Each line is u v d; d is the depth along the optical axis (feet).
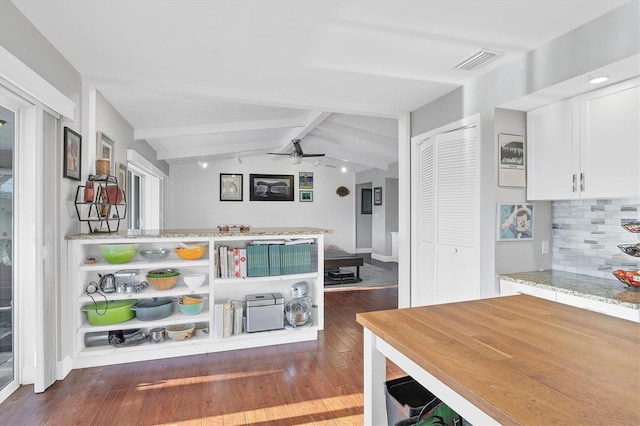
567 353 3.30
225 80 9.91
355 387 8.25
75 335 9.02
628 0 6.15
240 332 10.49
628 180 7.07
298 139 19.77
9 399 7.54
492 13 6.63
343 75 9.53
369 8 6.50
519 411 2.36
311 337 11.23
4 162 7.59
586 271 8.94
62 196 8.65
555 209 9.74
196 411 7.22
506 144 9.19
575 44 7.09
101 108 11.26
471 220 10.04
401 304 12.94
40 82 7.13
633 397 2.52
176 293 9.78
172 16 6.77
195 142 19.52
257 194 29.73
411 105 12.09
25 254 7.89
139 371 8.97
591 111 7.77
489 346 3.47
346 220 32.53
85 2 6.32
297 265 11.14
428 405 3.70
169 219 26.25
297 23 7.01
